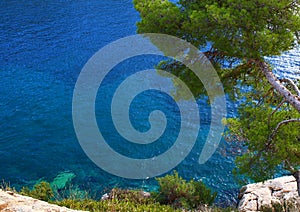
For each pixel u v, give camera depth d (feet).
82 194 79.56
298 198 54.85
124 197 59.67
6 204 23.21
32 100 120.67
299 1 34.27
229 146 93.56
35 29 176.14
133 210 38.73
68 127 106.93
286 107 42.27
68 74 137.28
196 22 33.40
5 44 160.45
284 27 34.96
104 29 174.40
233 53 35.12
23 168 91.25
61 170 90.33
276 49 34.40
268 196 68.08
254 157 38.40
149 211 39.68
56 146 98.99
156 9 36.19
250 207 65.67
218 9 32.86
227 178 84.89
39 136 103.24
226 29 34.17
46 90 126.82
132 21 182.29
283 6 33.24
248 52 34.14
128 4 206.49
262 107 40.93
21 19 187.93
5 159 94.12
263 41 32.99
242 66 40.29
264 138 36.86
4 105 117.70
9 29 175.83
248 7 33.88
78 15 192.44
